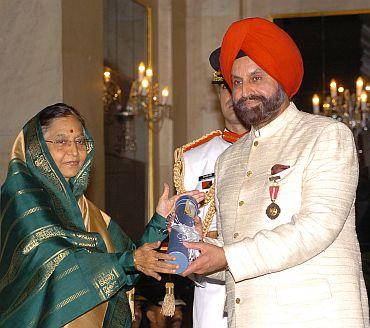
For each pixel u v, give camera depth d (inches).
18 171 193.8
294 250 157.1
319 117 168.9
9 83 366.6
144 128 458.9
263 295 161.9
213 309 216.8
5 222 192.4
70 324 187.9
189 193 185.3
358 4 486.6
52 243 187.9
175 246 168.6
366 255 299.4
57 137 197.3
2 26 369.1
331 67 487.5
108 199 409.7
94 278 186.9
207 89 500.1
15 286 188.7
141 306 311.4
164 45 482.6
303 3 493.7
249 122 171.0
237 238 167.0
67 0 369.1
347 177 161.2
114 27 421.7
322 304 159.0
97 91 394.6
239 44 167.3
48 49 364.2
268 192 165.8
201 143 236.2
